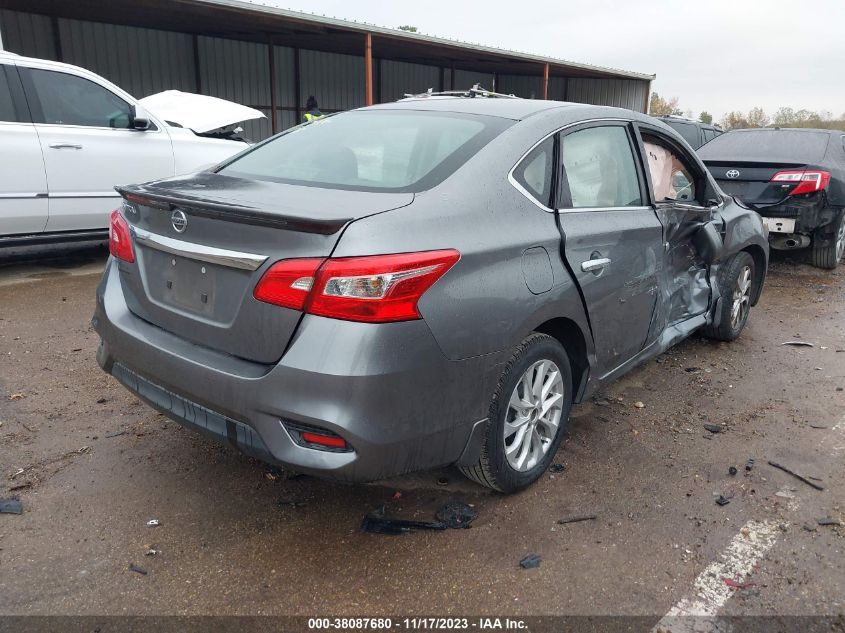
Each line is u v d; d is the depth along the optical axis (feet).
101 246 26.32
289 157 10.47
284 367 7.34
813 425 12.51
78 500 9.34
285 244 7.44
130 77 54.19
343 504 9.52
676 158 14.16
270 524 9.02
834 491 10.30
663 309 12.66
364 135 10.53
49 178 20.20
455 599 7.78
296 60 65.62
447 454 8.38
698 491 10.16
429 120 10.51
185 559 8.27
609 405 13.15
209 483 9.91
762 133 27.04
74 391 12.69
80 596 7.59
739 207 16.67
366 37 50.98
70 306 17.94
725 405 13.32
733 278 16.02
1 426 11.21
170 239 8.50
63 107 20.61
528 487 10.04
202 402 8.10
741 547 8.86
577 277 9.75
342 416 7.24
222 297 8.01
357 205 8.03
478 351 8.21
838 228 25.02
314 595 7.76
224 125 29.01
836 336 17.93
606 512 9.52
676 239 13.43
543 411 9.85
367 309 7.23
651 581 8.16
